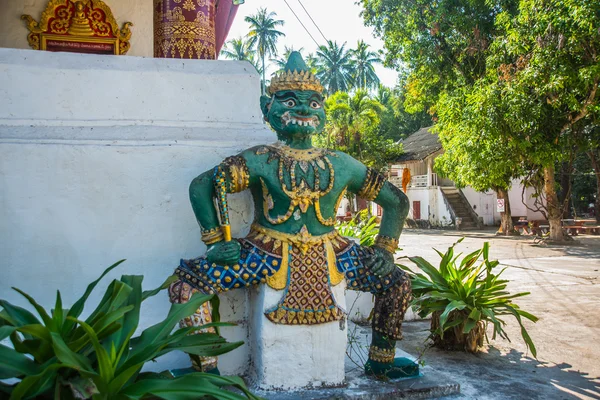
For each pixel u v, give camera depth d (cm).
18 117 372
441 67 2011
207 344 274
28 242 357
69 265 363
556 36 1439
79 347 239
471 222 2898
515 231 2284
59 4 734
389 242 373
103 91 388
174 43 451
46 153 362
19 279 354
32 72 377
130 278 291
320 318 343
